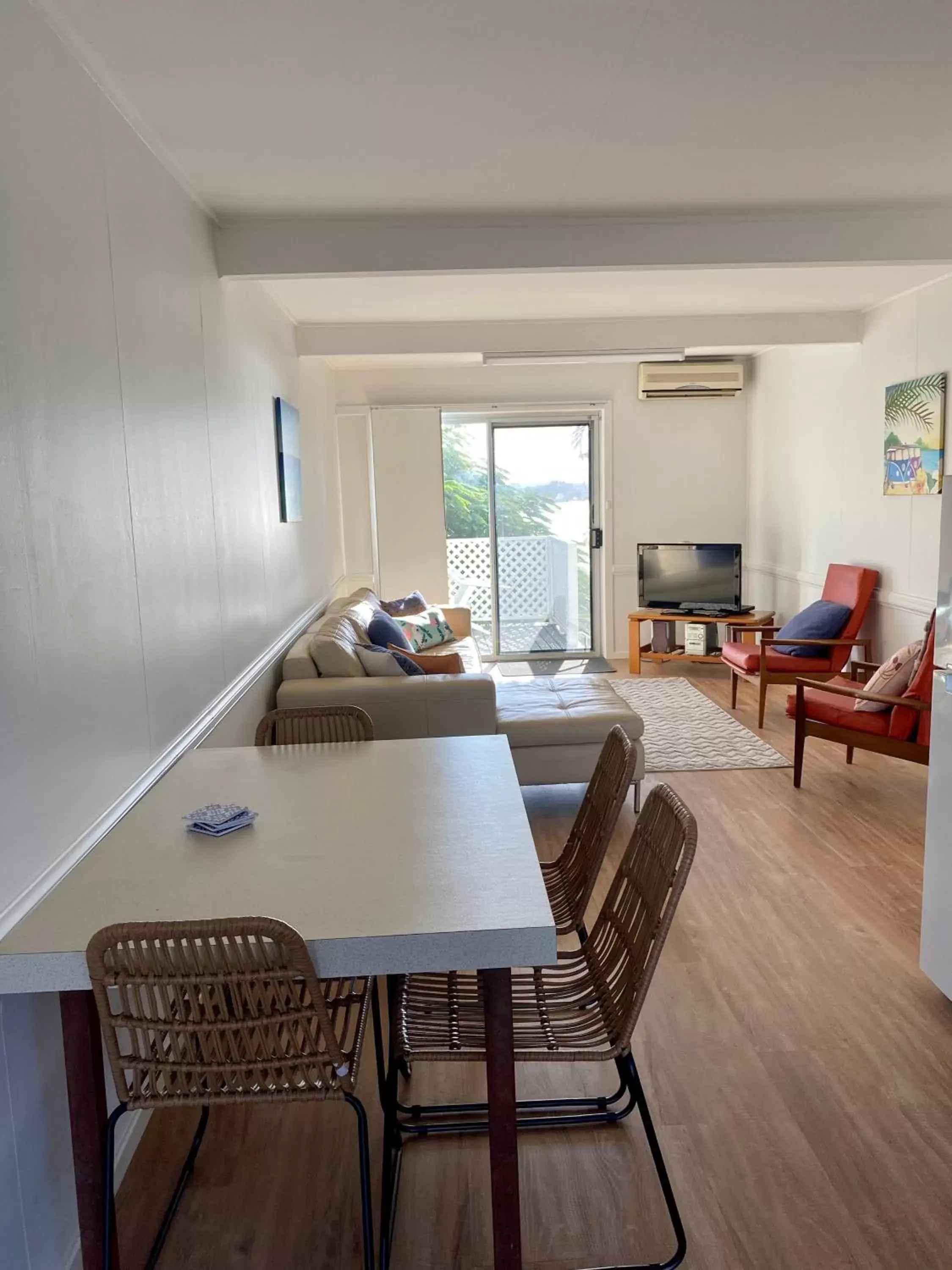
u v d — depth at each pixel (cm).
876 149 299
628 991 178
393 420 730
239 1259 185
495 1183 161
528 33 215
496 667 764
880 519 564
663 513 771
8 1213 160
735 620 679
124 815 218
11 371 169
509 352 586
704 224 369
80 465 201
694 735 550
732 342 590
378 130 269
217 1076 156
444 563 744
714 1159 206
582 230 366
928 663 389
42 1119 174
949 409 488
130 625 230
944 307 487
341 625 474
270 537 432
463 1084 238
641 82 244
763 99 257
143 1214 197
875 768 484
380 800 213
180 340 291
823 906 325
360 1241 188
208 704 308
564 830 416
